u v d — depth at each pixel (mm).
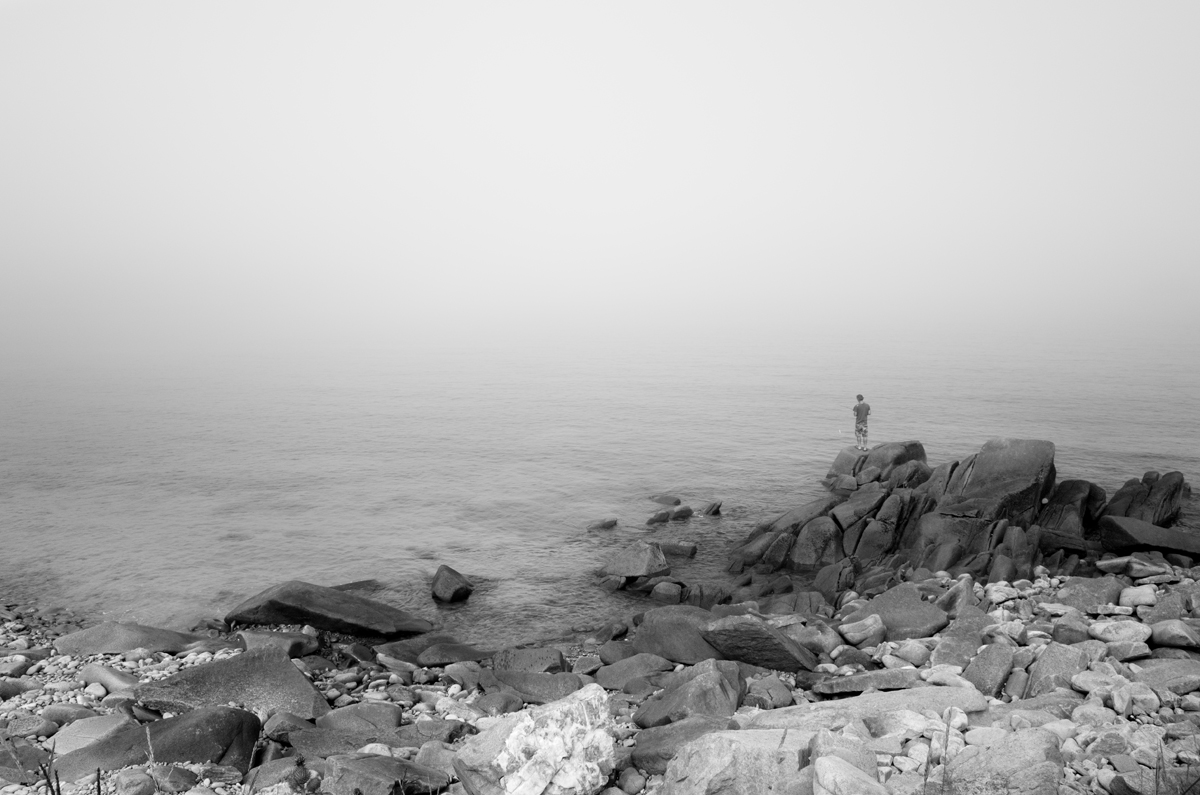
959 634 15133
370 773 9422
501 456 45594
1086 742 8617
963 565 22172
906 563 23594
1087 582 17547
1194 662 11078
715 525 30172
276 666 13281
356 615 19312
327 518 31844
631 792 9164
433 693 14781
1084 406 64562
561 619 21031
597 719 9250
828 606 20516
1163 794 7078
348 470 41875
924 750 8531
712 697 12008
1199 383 83188
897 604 17344
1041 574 20828
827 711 10172
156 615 21125
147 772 9500
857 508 25938
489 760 8961
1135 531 22266
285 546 27875
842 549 25328
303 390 88938
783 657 15055
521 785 8547
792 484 36688
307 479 39656
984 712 10297
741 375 101938
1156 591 17438
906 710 9719
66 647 17234
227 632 19391
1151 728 8891
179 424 60500
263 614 19391
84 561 26000
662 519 30875
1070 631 13844
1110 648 12555
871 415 60438
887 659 14625
